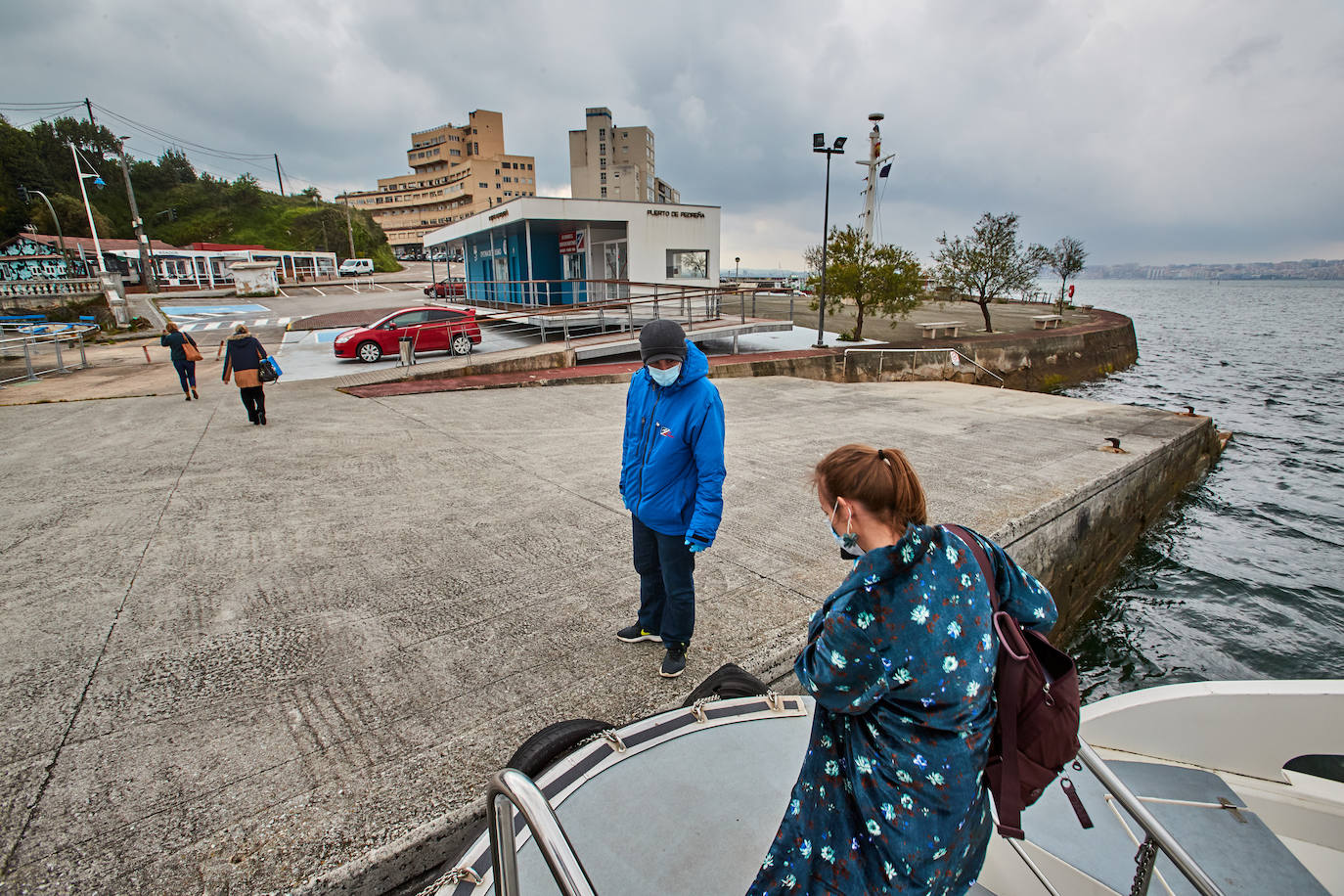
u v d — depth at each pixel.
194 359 12.14
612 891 1.95
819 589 4.72
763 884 1.56
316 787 2.79
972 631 1.32
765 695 2.96
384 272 86.94
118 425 10.17
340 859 2.43
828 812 1.49
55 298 31.20
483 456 8.41
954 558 1.34
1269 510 10.50
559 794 2.35
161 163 99.44
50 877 2.33
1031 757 1.36
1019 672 1.36
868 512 1.41
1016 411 12.19
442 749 3.02
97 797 2.73
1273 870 2.23
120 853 2.45
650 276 21.89
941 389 15.02
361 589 4.69
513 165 135.38
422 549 5.41
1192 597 7.74
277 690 3.50
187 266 56.53
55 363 18.67
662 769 2.49
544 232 24.08
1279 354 34.75
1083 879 2.14
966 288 25.23
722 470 3.19
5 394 13.38
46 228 72.38
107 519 6.07
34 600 4.53
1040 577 6.68
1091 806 2.48
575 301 23.69
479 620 4.23
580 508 6.42
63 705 3.35
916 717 1.33
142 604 4.47
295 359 17.45
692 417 3.15
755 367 16.75
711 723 2.74
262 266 42.34
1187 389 22.78
